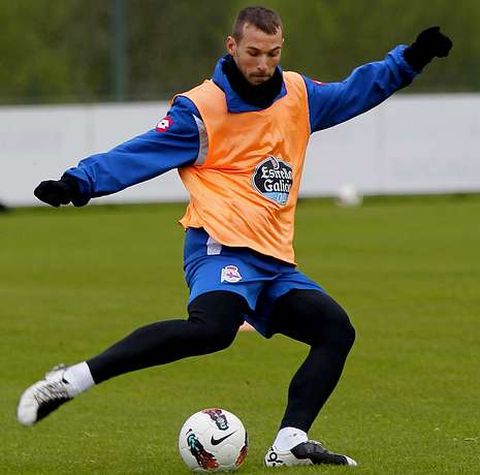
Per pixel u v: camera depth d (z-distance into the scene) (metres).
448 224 87.81
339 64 148.62
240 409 34.81
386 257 70.00
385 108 103.94
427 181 104.38
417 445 29.48
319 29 149.50
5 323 50.16
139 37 148.00
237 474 25.28
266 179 25.53
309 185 104.38
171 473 26.05
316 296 25.80
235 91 25.28
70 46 152.12
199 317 24.45
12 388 38.34
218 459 25.36
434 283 59.62
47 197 23.83
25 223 94.69
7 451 29.86
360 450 28.89
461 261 67.81
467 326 47.94
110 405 35.56
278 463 25.62
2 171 102.25
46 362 42.44
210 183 25.45
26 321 50.53
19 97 122.75
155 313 52.19
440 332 46.72
